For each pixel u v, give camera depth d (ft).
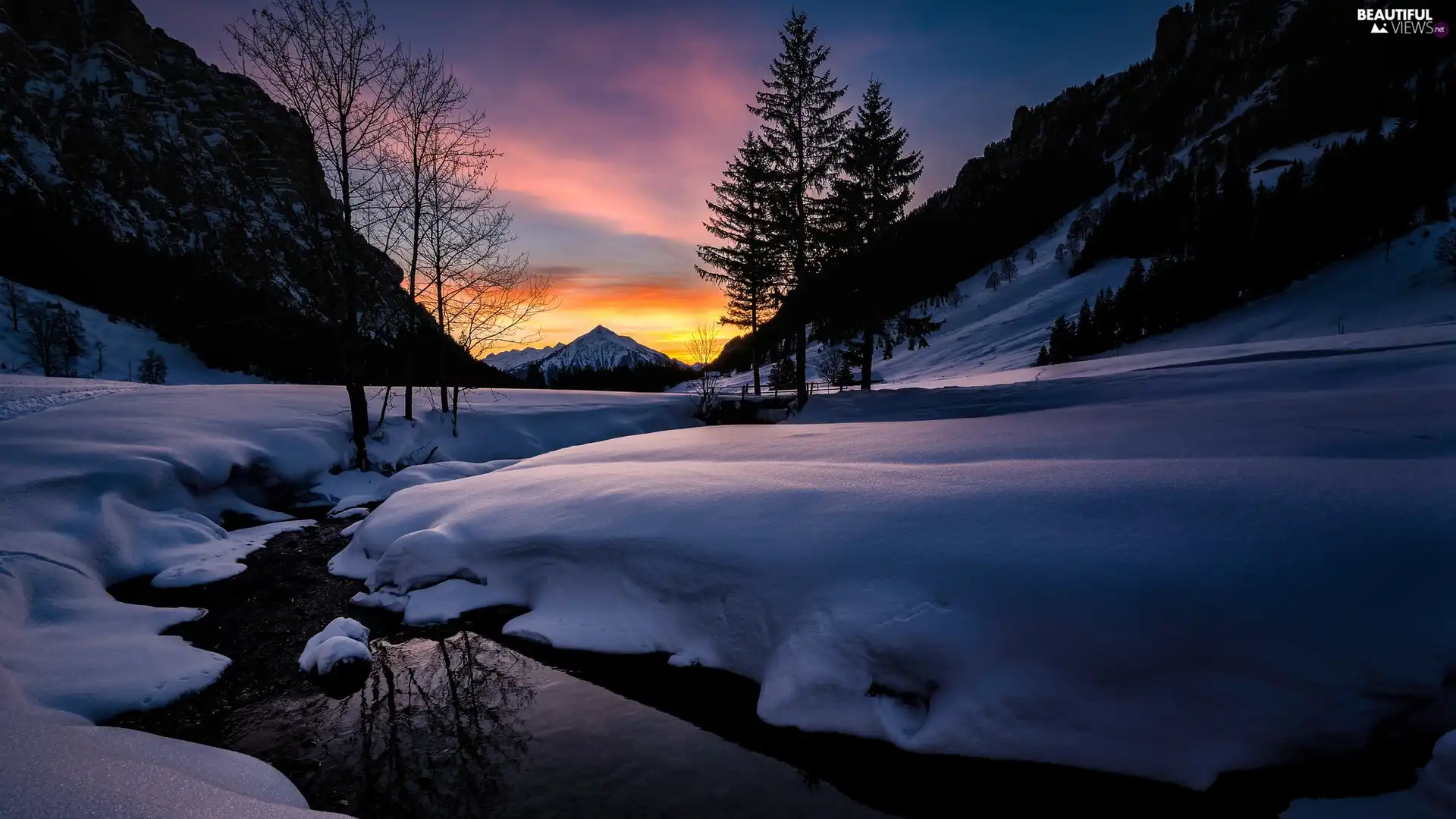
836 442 36.68
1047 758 13.28
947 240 647.56
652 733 16.03
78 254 310.86
